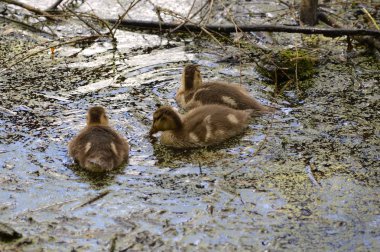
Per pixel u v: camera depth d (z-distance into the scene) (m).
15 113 13.88
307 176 11.54
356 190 11.10
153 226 10.14
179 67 16.39
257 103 13.95
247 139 12.85
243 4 20.23
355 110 14.00
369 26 18.36
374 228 10.09
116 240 9.78
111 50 17.42
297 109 14.05
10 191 11.08
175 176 11.55
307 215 10.42
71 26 18.91
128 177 11.53
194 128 12.59
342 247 9.64
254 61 16.58
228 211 10.52
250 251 9.56
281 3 20.28
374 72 16.05
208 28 18.02
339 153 12.29
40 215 10.41
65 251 9.52
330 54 17.02
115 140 12.05
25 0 20.36
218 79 15.63
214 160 12.11
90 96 14.75
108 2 20.45
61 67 16.31
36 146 12.55
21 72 15.95
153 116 12.75
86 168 11.71
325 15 18.80
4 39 17.91
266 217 10.38
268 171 11.71
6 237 9.77
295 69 15.66
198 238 9.85
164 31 18.62
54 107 14.19
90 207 10.64
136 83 15.48
